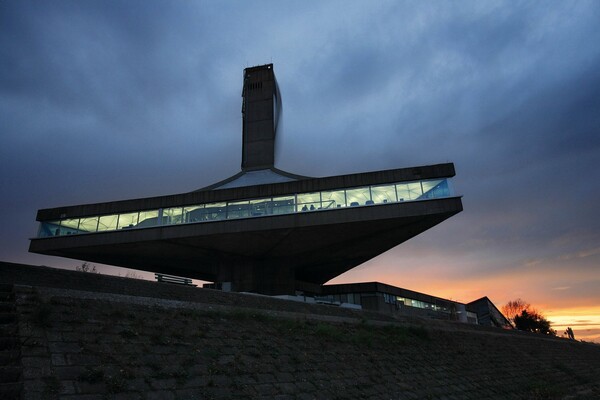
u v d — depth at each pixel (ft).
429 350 61.05
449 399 45.75
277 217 101.50
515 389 63.00
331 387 35.01
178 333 32.58
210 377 28.35
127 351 27.25
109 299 34.22
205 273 155.63
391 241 117.29
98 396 21.85
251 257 127.75
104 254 123.54
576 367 110.32
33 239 116.26
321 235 108.17
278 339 40.42
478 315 240.94
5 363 21.63
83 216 115.65
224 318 40.22
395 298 164.76
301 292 146.41
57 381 21.47
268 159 144.05
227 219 104.42
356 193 101.09
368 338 51.78
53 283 35.88
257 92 153.89
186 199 109.81
